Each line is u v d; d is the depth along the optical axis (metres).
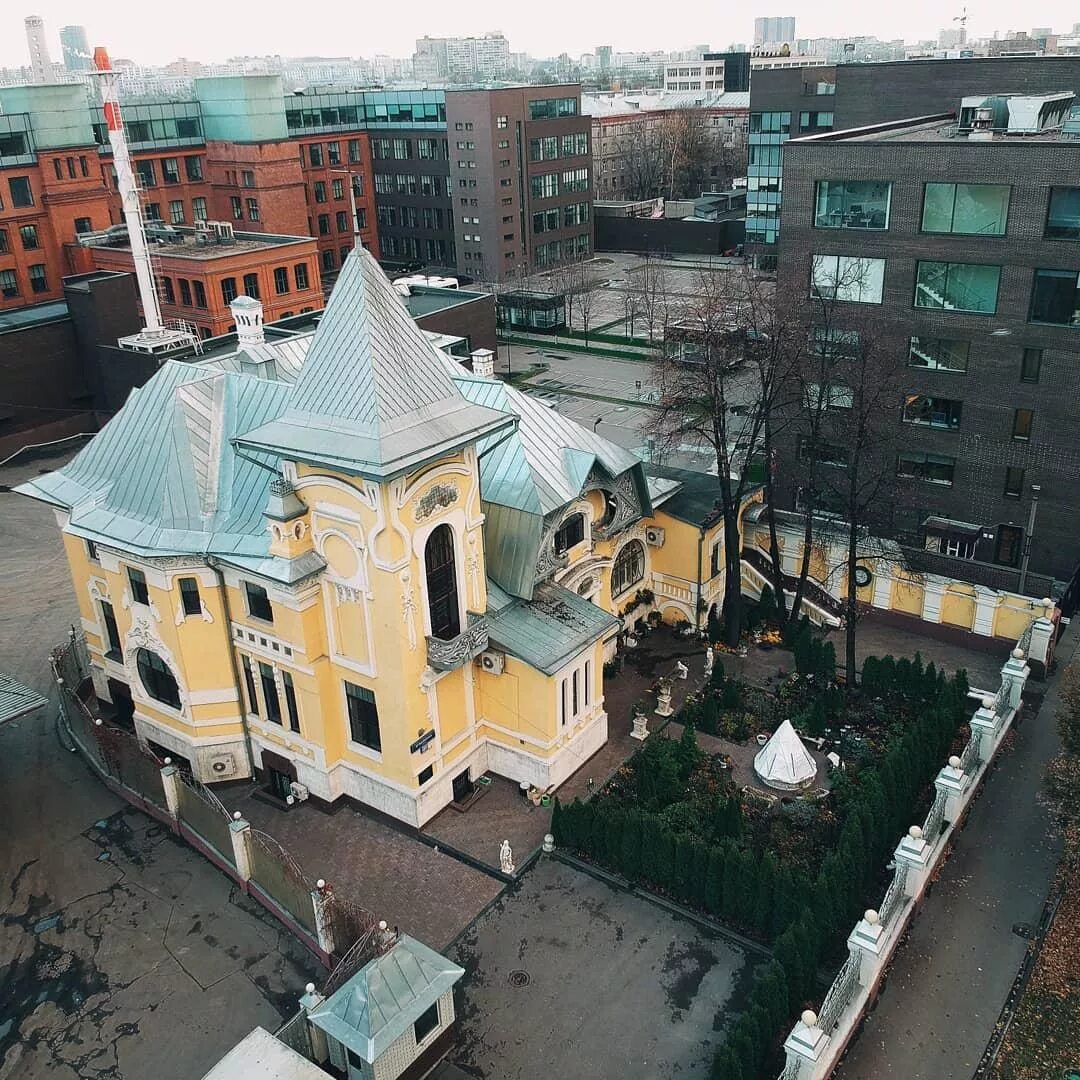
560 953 28.48
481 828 33.47
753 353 40.62
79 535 34.91
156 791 34.28
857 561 44.03
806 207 46.38
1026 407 43.97
